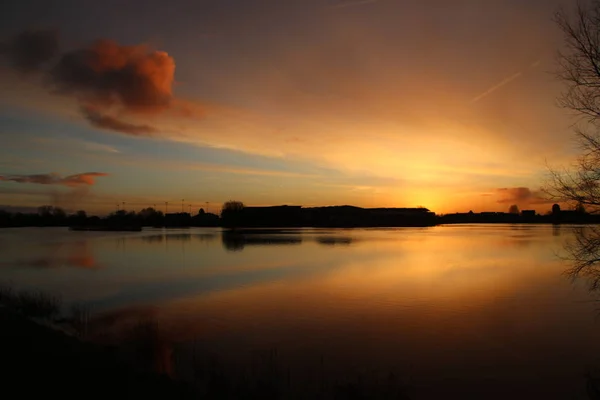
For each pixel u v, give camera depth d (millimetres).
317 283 40781
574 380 17359
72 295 35188
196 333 23781
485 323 25781
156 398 13617
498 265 53719
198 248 82125
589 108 17125
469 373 17953
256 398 14906
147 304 31500
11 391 12922
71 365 15445
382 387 16312
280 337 23047
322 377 17344
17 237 126688
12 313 23625
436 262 57281
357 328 24844
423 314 28156
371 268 51594
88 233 156125
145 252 74000
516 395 16047
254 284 40312
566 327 24953
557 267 51312
